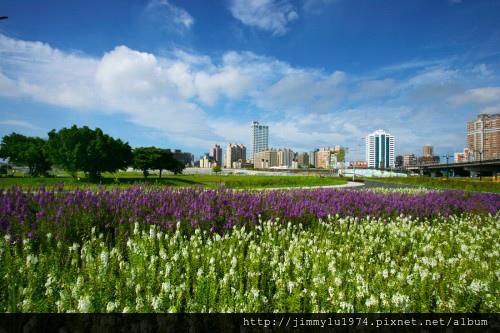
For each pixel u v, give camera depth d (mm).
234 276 5789
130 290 5219
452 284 6121
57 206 10766
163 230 9547
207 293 5328
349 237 10273
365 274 6605
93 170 51031
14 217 9219
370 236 10016
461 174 142875
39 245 7691
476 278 6469
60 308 4461
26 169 87500
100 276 5375
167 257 6871
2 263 5941
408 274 6520
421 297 5582
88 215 9844
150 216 10352
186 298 5098
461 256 8227
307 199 16469
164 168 88938
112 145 54250
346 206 15047
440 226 13266
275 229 10156
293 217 12148
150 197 13125
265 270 6559
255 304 4918
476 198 22219
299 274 6422
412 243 10008
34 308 4531
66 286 5129
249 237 9148
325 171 192125
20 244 7734
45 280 5730
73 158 49156
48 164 69250
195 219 10164
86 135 50656
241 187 34969
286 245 9109
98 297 5020
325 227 12047
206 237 9578
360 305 5113
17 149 69688
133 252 6883
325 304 5113
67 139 49906
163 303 4855
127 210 10867
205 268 6391
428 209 16453
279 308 4941
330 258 7266
